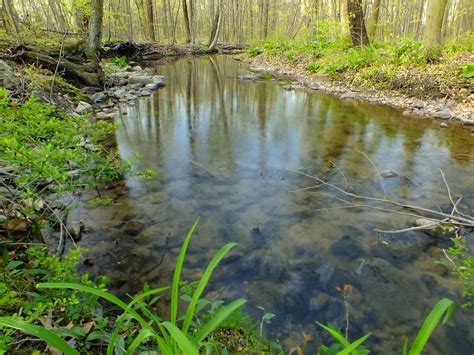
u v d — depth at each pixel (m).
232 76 12.98
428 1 8.98
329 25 13.63
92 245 2.67
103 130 3.41
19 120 2.80
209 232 2.95
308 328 1.99
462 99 7.34
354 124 6.62
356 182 4.04
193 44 26.91
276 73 13.91
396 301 2.21
